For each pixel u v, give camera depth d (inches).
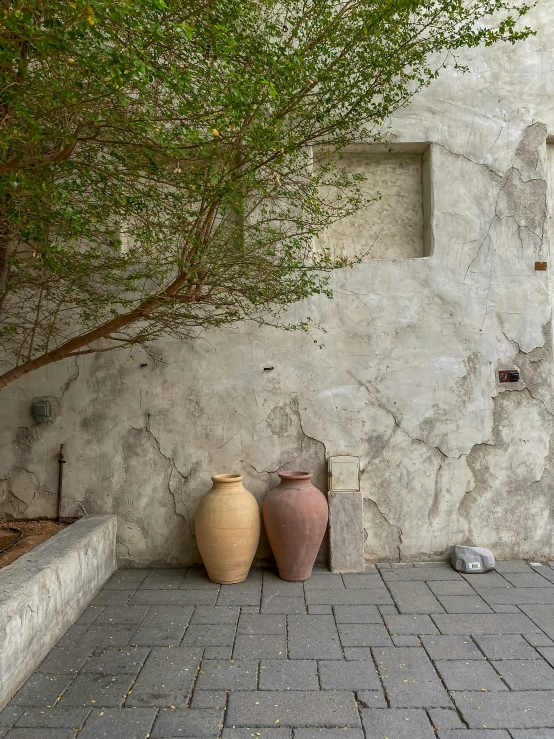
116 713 95.5
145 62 83.3
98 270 135.8
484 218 175.9
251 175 115.9
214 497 155.4
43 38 72.9
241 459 169.9
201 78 101.1
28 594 107.4
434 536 171.6
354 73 146.4
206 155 99.7
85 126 94.2
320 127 148.3
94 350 140.4
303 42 137.3
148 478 168.7
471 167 175.9
